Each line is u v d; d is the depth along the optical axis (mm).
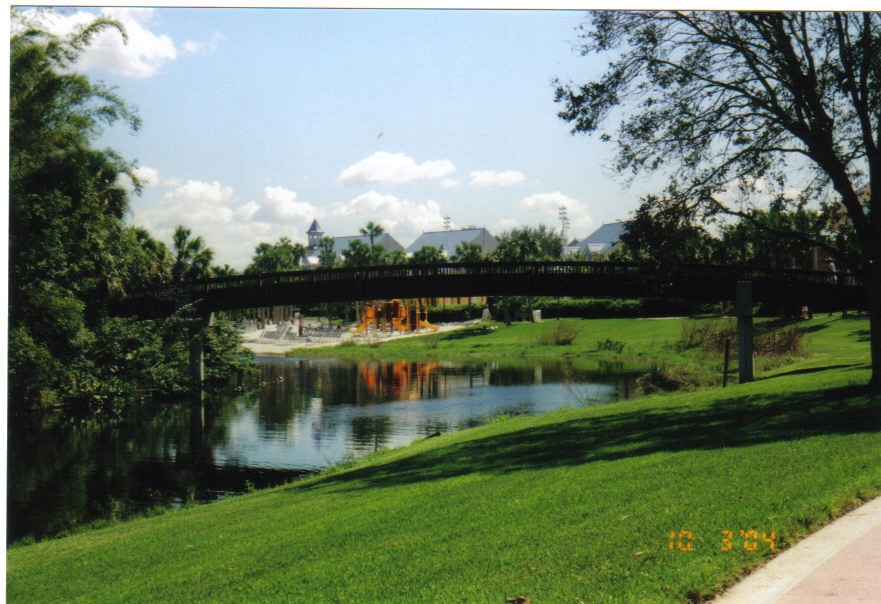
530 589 6469
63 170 22453
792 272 31812
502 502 10180
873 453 10133
